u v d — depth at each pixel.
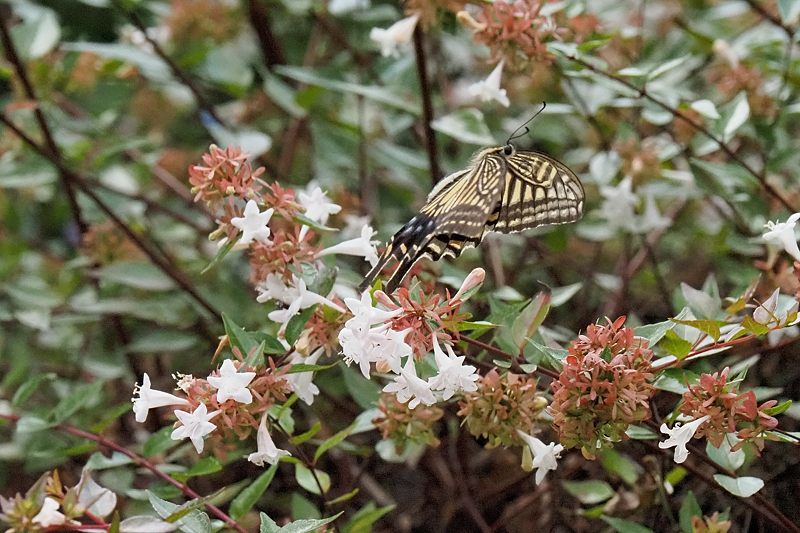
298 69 1.34
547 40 1.21
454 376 1.08
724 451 1.13
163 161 1.52
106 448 1.20
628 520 1.20
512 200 1.14
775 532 1.20
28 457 1.31
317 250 1.13
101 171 1.40
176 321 1.33
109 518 1.21
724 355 1.25
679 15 1.45
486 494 1.28
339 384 1.30
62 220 1.58
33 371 1.38
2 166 1.34
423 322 1.08
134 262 1.32
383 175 1.45
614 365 1.07
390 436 1.14
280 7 1.56
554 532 1.24
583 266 1.39
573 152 1.41
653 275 1.35
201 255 1.40
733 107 1.22
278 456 1.10
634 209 1.32
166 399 1.09
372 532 1.30
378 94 1.29
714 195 1.25
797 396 1.25
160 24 1.50
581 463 1.24
